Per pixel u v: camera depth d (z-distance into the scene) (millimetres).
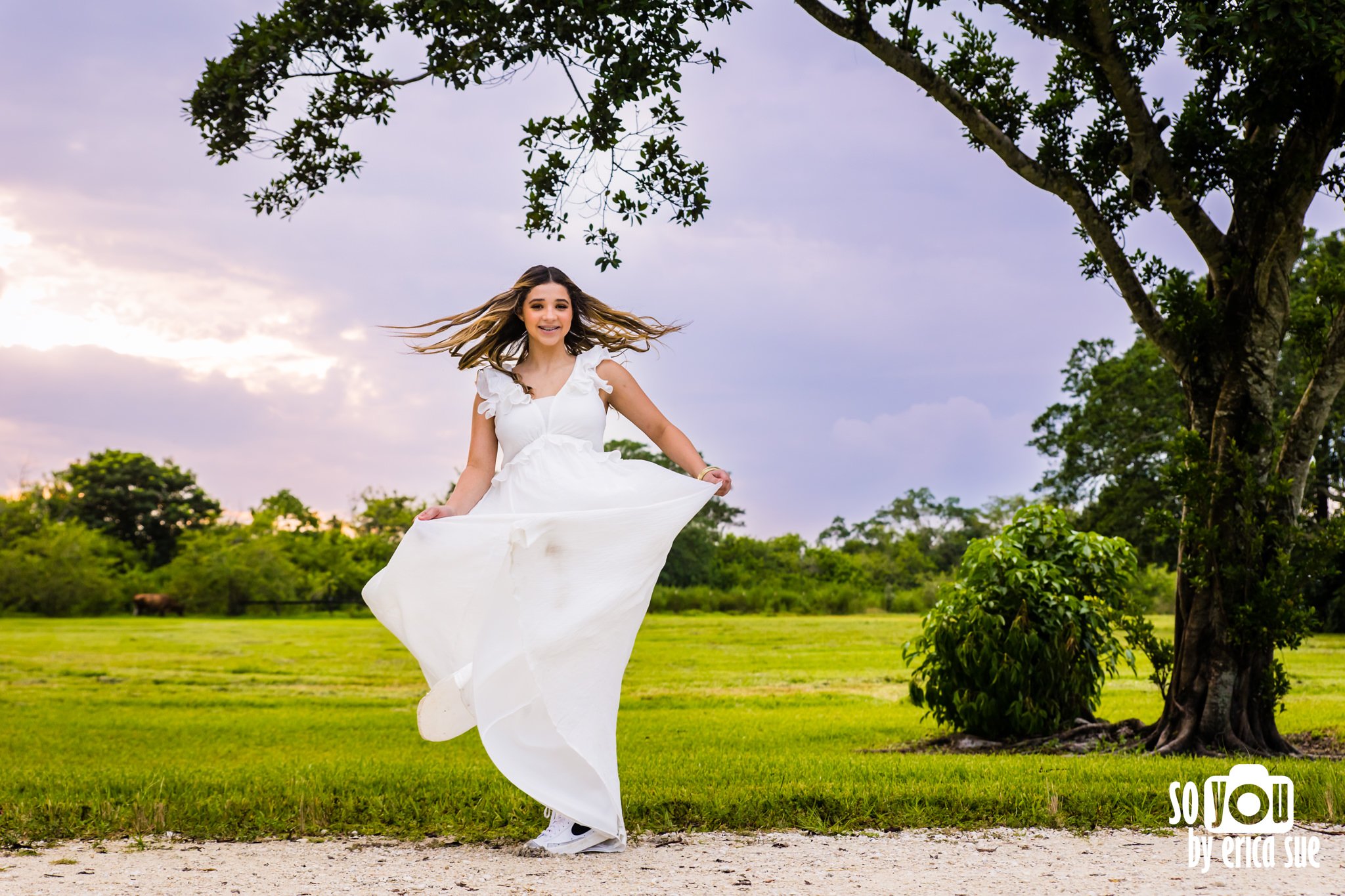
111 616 54219
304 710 12711
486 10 6863
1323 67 6875
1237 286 7426
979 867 3473
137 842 3912
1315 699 11953
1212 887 3197
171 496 81938
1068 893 3123
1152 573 41812
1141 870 3428
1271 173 7305
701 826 4176
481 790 4820
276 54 7734
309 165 8219
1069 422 34812
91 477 80875
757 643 26812
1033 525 8453
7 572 53188
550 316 4066
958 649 8164
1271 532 7234
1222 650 7281
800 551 70625
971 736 8320
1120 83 7062
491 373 4117
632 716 11305
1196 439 7254
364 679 17688
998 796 4543
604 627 3701
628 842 3902
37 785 5137
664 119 7543
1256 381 7355
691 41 6824
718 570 63094
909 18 7309
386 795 4660
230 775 5559
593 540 3748
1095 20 6828
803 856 3648
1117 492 32469
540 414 4000
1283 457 7551
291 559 59750
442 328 4199
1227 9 6473
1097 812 4348
